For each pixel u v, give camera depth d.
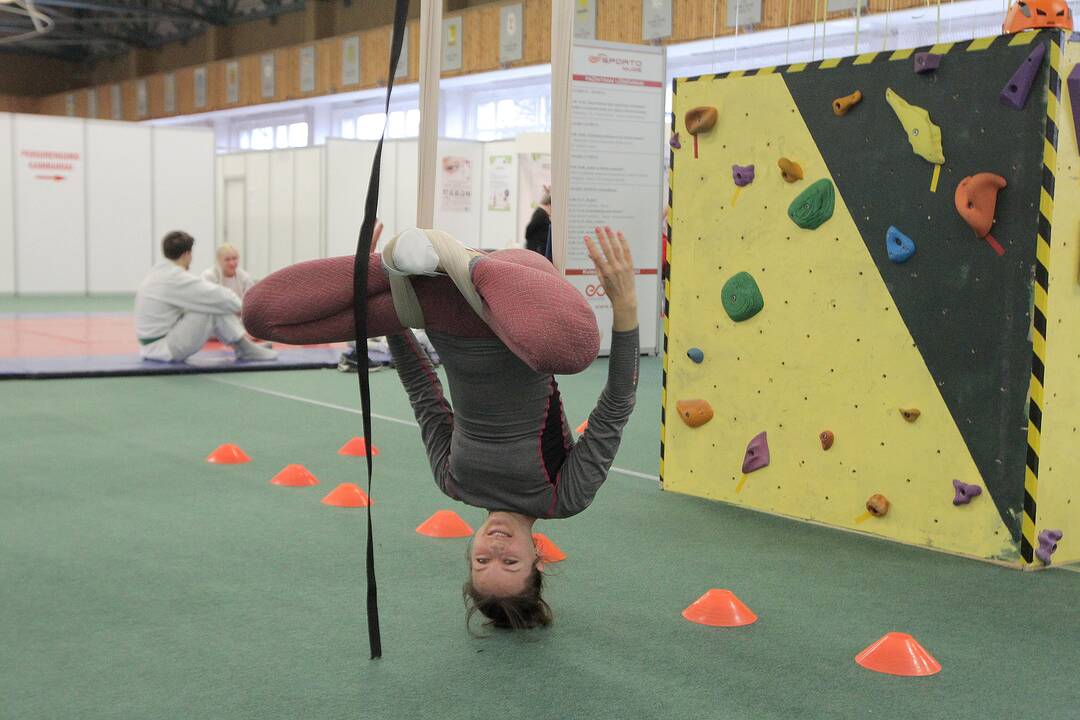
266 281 2.93
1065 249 3.90
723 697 2.84
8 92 32.44
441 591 3.69
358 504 4.85
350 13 22.38
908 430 4.29
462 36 17.70
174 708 2.73
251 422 6.93
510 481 3.10
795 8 11.88
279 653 3.11
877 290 4.35
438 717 2.69
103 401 7.62
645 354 11.12
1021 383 3.95
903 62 4.20
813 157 4.52
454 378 3.00
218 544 4.20
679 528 4.57
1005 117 3.91
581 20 14.84
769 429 4.80
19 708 2.71
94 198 17.64
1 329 12.24
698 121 4.91
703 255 5.02
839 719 2.71
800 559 4.13
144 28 29.84
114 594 3.59
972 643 3.27
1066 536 4.09
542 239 10.39
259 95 23.25
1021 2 3.95
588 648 3.18
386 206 15.34
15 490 5.01
